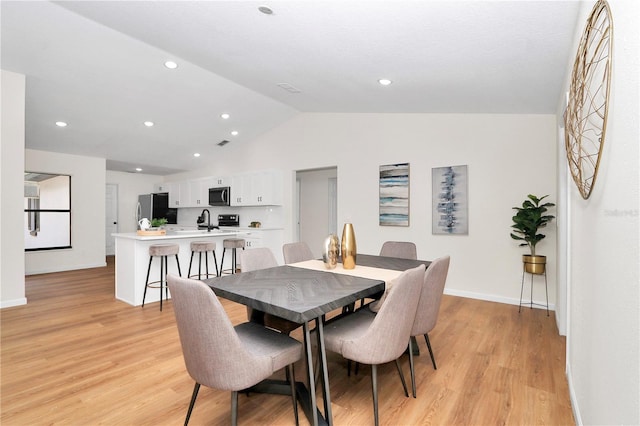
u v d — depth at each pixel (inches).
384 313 65.9
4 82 144.6
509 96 123.3
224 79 170.2
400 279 65.4
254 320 91.1
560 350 105.0
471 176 164.1
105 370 92.0
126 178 330.0
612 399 43.4
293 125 236.4
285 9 84.0
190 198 307.7
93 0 102.7
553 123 144.8
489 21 72.1
